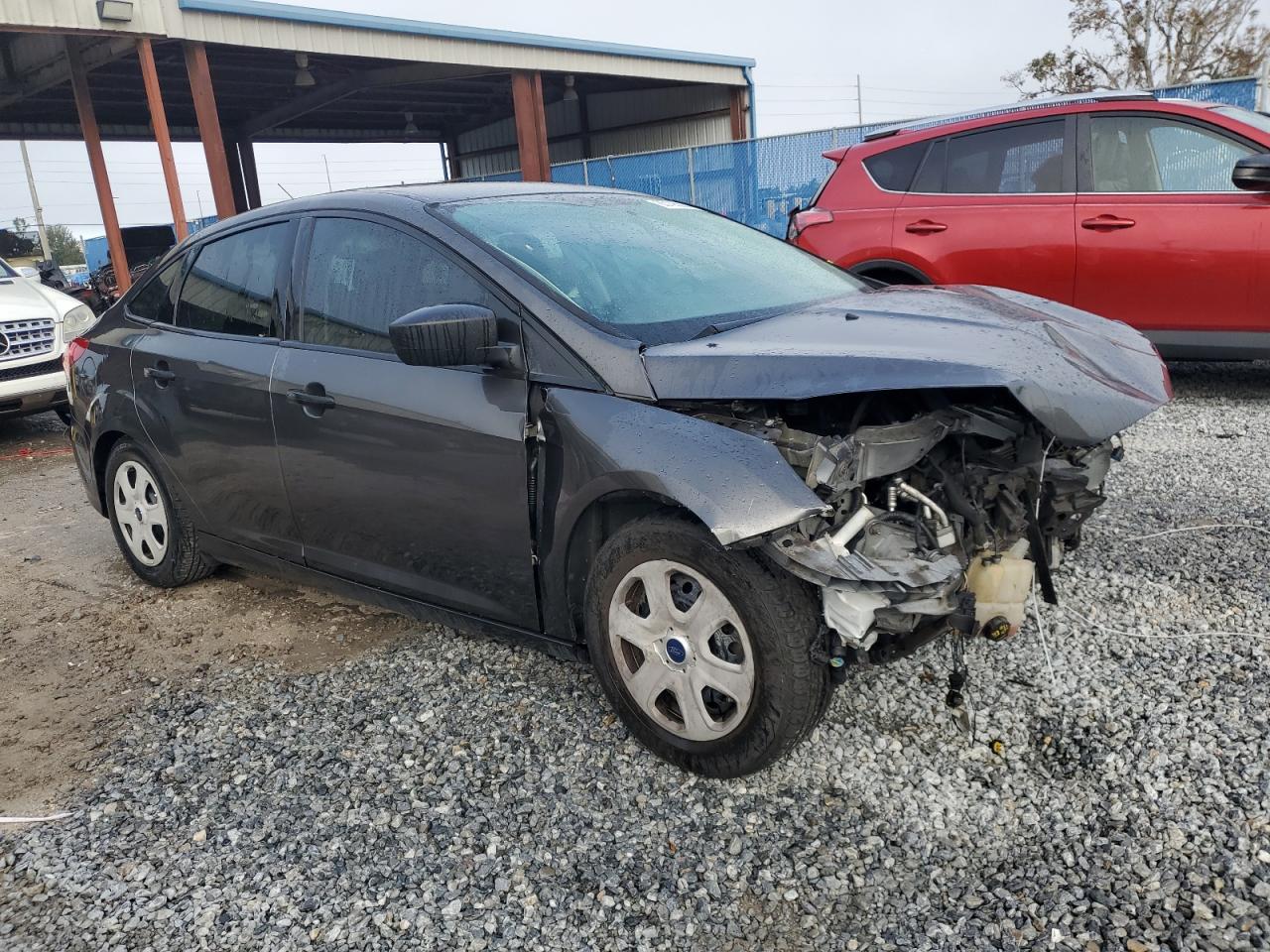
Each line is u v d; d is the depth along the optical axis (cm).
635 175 1828
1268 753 257
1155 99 607
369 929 224
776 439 250
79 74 1669
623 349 273
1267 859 221
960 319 288
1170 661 307
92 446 461
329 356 340
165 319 428
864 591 228
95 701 350
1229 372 753
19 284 873
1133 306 612
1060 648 321
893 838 239
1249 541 396
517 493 286
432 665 352
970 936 207
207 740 315
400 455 313
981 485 265
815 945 210
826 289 360
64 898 242
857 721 288
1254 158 547
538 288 291
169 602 443
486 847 250
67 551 536
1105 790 250
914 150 673
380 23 1842
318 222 360
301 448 347
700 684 261
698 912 222
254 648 385
